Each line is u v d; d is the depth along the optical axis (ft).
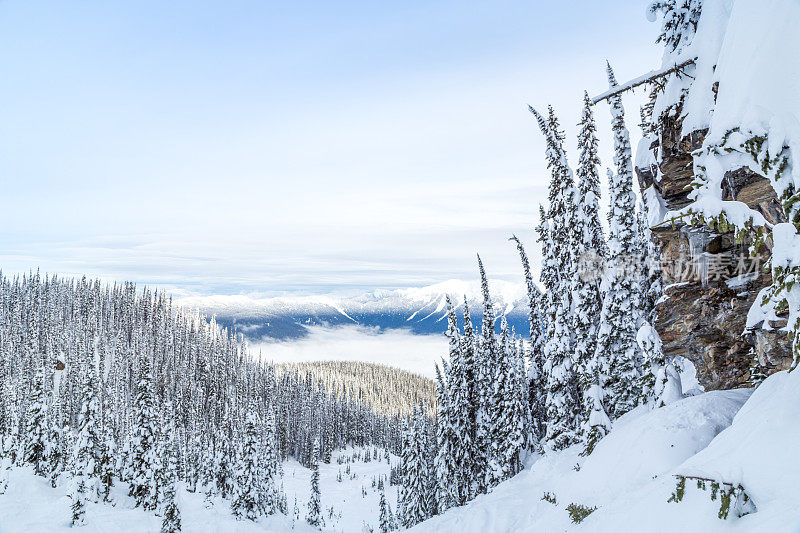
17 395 280.10
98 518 165.58
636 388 85.51
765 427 30.12
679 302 62.59
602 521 41.14
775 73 32.30
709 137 41.22
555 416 104.99
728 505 27.27
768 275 53.26
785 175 31.73
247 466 218.38
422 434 159.22
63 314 618.03
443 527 85.10
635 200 90.58
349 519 383.65
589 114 99.45
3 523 147.64
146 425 196.95
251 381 553.23
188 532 183.11
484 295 150.30
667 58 58.80
